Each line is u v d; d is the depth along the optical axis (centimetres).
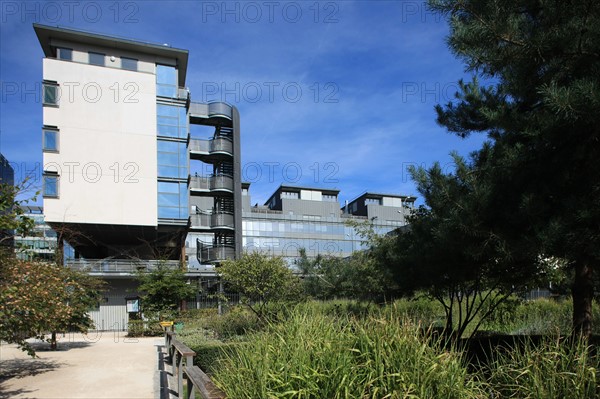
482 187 584
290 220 7000
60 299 1027
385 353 359
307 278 2362
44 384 901
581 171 535
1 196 787
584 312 693
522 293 1025
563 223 486
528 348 427
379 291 1548
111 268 2919
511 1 541
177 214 3042
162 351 1448
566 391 356
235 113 4000
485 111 627
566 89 449
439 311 1342
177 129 3131
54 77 2852
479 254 586
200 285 2888
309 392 325
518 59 537
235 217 3872
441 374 351
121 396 788
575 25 480
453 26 565
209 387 378
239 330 1291
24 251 922
